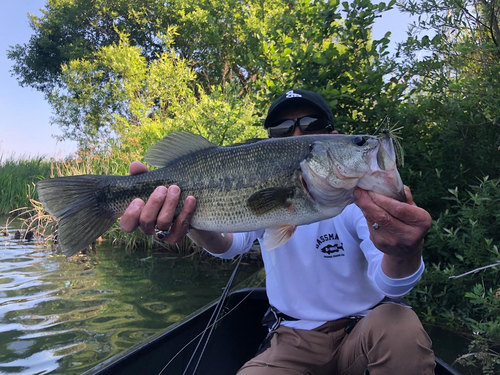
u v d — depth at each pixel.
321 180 0.60
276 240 0.63
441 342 1.12
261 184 0.64
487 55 1.54
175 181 0.68
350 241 0.68
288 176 0.63
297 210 0.63
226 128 2.75
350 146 0.58
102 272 1.92
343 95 1.60
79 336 1.16
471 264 1.33
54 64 7.87
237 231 0.65
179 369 0.81
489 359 0.93
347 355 0.63
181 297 1.55
